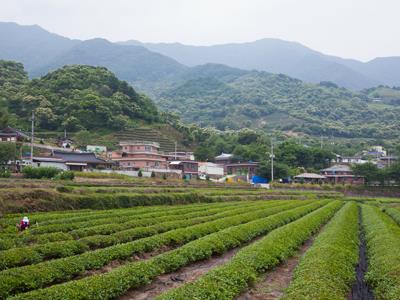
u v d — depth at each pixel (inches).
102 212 1571.1
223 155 5383.9
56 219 1330.0
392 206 2883.9
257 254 874.1
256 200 2866.6
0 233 1082.7
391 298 636.7
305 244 1246.9
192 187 2994.6
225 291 645.3
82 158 3661.4
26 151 3631.9
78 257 809.5
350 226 1438.2
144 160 4020.7
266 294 743.7
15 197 1536.7
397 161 4623.5
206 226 1272.1
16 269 698.2
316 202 2755.9
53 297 582.2
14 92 5511.8
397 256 868.0
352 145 7313.0
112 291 658.8
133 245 956.6
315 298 592.7
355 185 4328.3
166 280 814.5
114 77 6363.2
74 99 5378.9
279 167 4458.7
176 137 5757.9
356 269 928.9
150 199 2053.4
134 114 5836.6
